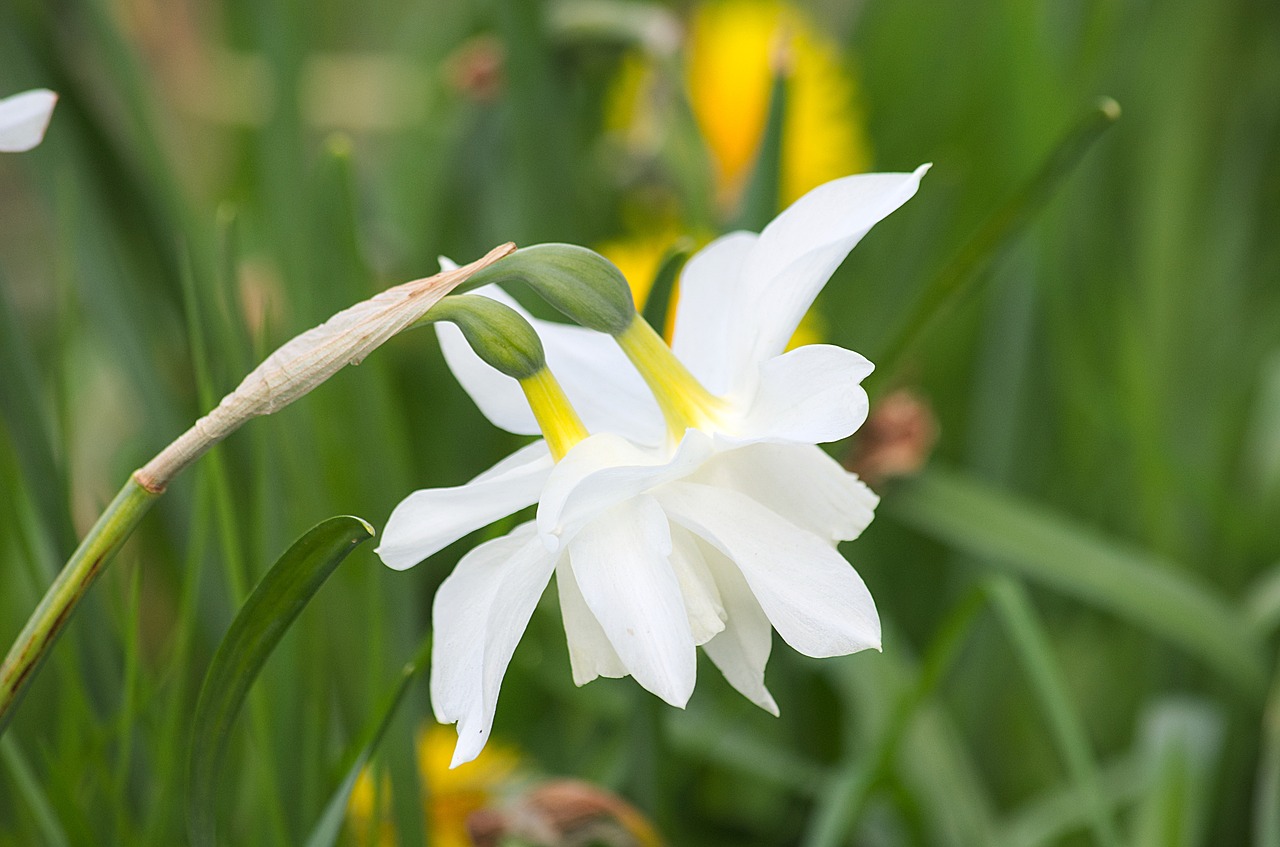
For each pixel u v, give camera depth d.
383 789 0.62
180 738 0.62
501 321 0.51
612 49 0.94
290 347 0.50
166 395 0.73
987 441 1.02
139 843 0.59
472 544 0.85
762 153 0.75
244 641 0.52
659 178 1.04
